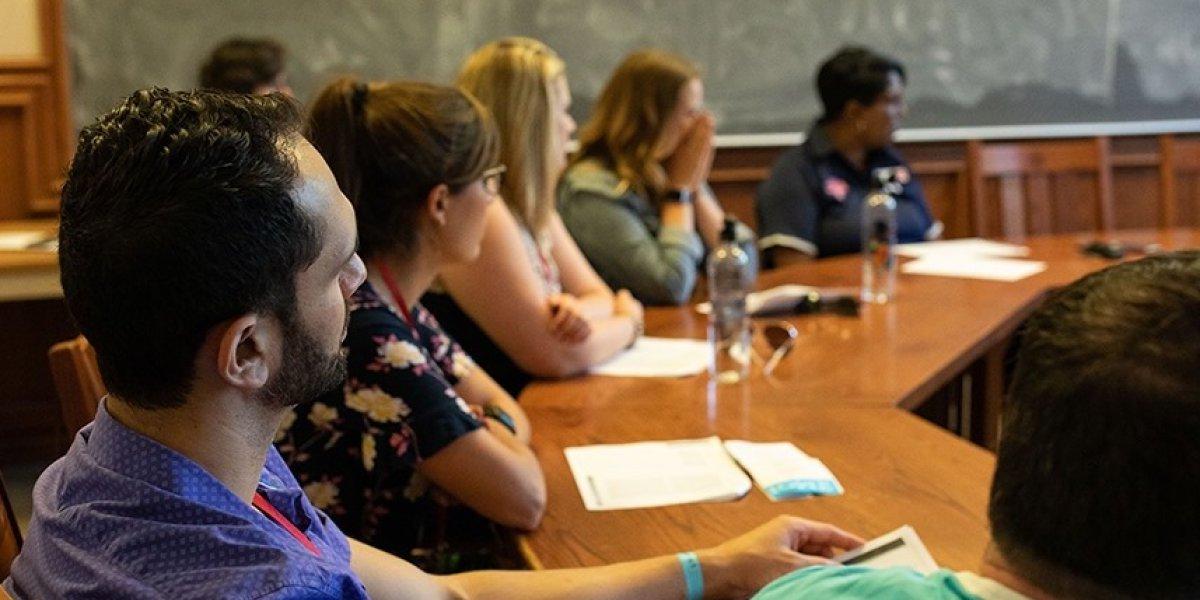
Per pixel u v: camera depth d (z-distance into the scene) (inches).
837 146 142.5
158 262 30.5
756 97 175.9
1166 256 30.0
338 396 58.6
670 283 107.7
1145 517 26.6
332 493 59.9
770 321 100.5
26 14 141.0
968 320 98.9
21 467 141.6
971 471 62.6
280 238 31.6
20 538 47.1
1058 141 190.7
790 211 139.9
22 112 142.0
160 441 32.7
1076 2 187.0
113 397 32.9
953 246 141.3
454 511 64.9
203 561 30.5
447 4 161.0
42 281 120.0
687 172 112.5
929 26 181.6
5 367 142.0
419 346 60.9
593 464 64.6
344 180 61.2
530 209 90.4
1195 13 192.4
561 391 79.5
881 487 60.4
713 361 84.6
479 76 89.4
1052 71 188.2
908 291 112.8
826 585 34.2
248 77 129.8
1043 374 28.4
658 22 170.2
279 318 32.4
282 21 154.6
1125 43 190.5
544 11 165.6
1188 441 26.0
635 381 81.8
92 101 147.9
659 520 57.3
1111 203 165.5
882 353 88.0
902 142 183.9
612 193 110.3
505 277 79.4
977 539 53.6
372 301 60.6
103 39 147.5
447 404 58.6
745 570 49.8
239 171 31.1
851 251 140.9
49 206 143.9
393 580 45.8
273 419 34.2
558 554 54.2
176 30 150.3
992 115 187.0
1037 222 162.2
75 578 30.5
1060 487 27.7
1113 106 192.1
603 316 94.9
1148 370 26.8
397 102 62.4
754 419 72.2
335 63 157.6
